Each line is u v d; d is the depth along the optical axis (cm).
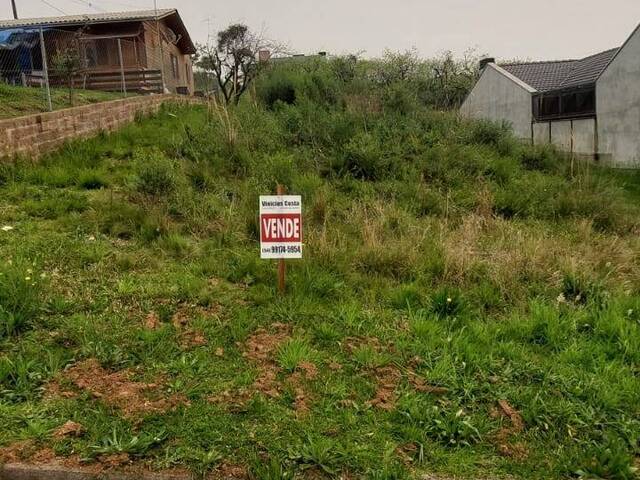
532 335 399
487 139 1162
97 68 1880
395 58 2964
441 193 812
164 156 845
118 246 529
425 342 375
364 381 329
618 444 277
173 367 333
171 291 437
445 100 2572
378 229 598
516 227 693
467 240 585
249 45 2173
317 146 937
